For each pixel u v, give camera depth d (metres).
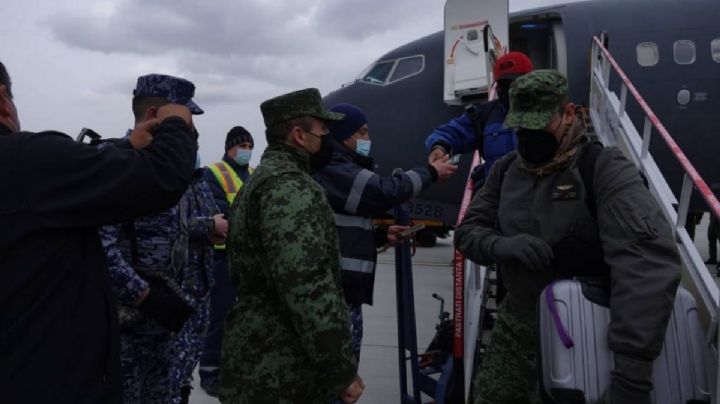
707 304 2.58
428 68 8.48
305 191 1.87
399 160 8.48
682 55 7.84
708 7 8.11
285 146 2.04
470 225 2.31
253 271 1.94
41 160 1.47
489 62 6.13
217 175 4.64
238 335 1.94
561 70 7.94
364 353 5.11
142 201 1.56
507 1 7.49
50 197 1.47
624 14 8.17
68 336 1.50
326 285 1.78
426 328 5.90
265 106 2.06
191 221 3.21
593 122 6.04
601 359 1.76
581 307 1.81
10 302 1.44
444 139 3.37
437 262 10.82
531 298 2.10
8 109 1.59
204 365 4.29
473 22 7.61
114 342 1.62
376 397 4.07
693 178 2.67
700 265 2.68
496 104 3.43
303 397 1.91
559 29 8.27
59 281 1.50
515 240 2.02
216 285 4.32
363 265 2.65
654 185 3.72
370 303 2.76
